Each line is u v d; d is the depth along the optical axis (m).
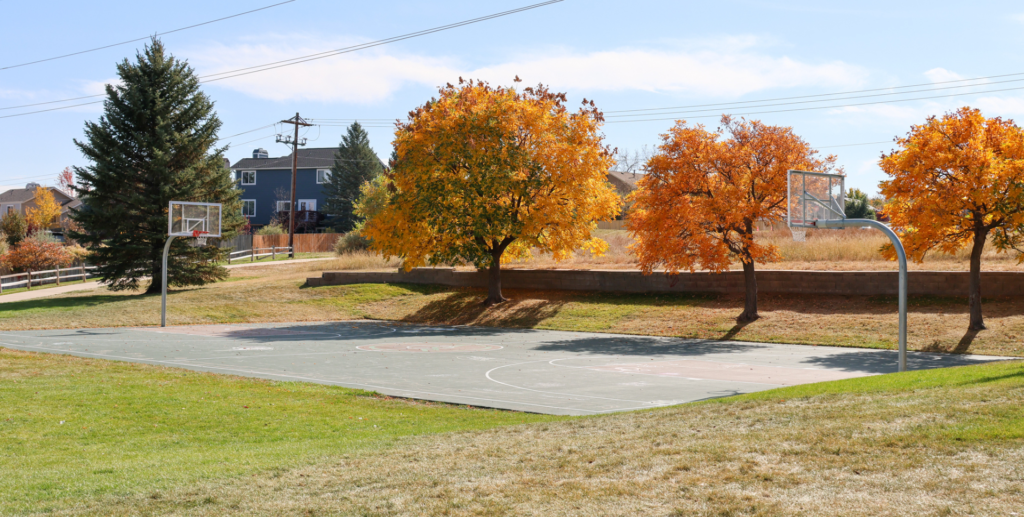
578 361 18.08
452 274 36.38
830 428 7.06
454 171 29.84
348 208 74.44
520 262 38.59
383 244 31.16
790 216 16.70
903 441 6.34
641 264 25.25
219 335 25.41
